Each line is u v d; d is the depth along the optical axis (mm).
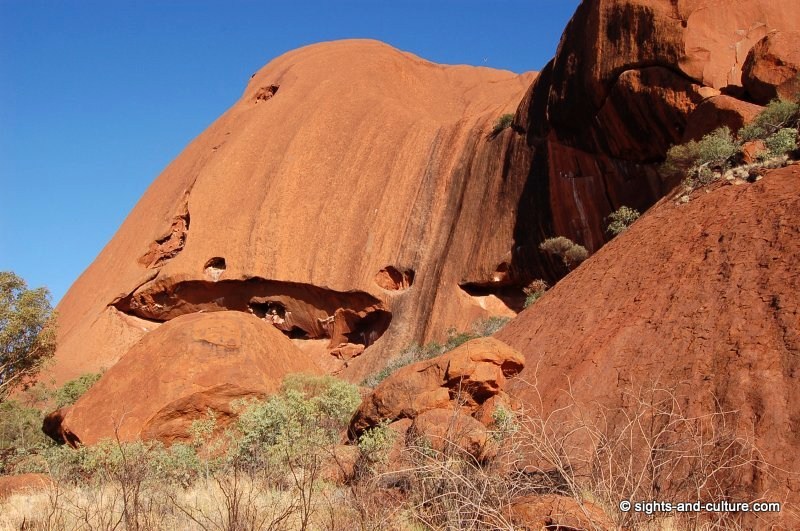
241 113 56969
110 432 14375
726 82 27188
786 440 7551
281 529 5914
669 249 14305
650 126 29625
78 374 45750
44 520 7520
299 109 52625
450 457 6098
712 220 14234
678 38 27938
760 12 28203
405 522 5789
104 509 7699
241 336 16000
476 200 39781
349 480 7383
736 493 7062
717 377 9211
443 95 59875
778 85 23203
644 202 31406
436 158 44406
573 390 11258
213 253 47312
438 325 37812
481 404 10594
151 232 51656
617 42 30125
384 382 11328
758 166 16062
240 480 8625
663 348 10797
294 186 48062
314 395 15539
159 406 14586
